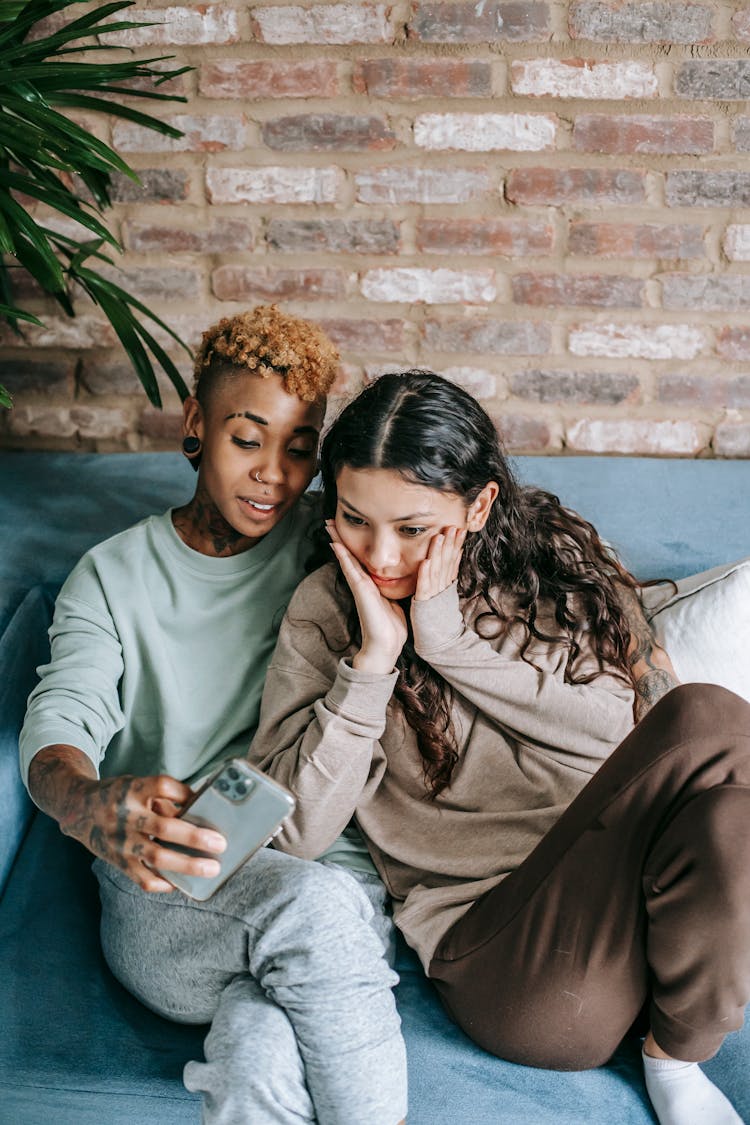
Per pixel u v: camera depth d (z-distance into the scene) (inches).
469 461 47.9
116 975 48.3
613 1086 44.7
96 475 70.1
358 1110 39.9
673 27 66.6
